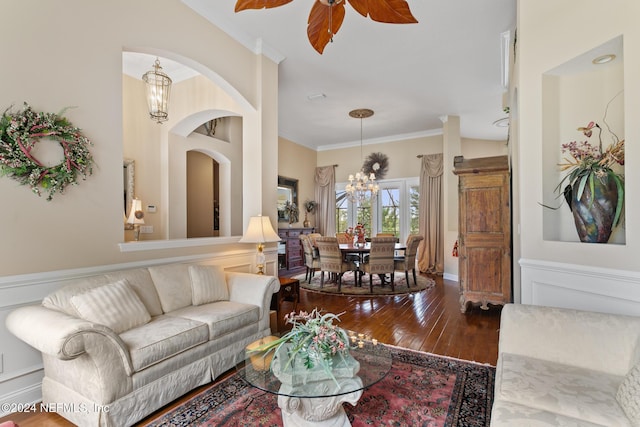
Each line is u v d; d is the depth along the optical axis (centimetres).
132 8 268
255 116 384
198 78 436
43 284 215
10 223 202
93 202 242
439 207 692
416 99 540
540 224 246
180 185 484
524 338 175
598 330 163
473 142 802
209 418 195
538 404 131
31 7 212
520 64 257
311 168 857
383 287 552
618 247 199
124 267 262
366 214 805
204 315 247
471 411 200
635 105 190
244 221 389
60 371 194
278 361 178
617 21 198
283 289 362
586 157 224
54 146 220
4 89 200
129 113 432
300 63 420
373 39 364
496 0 301
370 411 200
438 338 325
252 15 328
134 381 187
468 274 413
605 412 123
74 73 232
